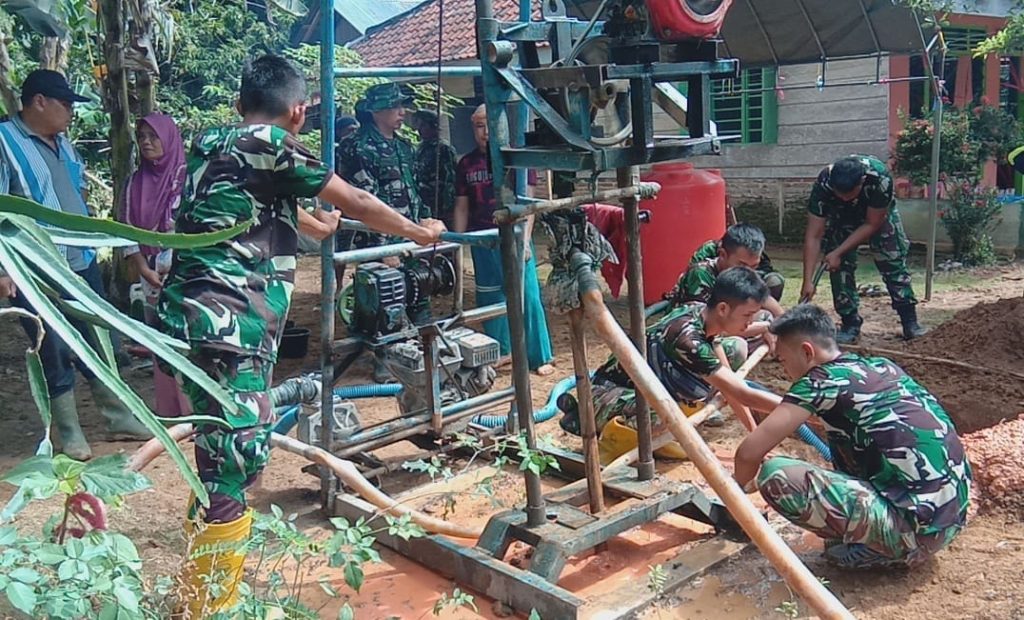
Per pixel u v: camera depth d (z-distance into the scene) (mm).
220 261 2893
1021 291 8219
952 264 9516
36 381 2008
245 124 3068
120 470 2121
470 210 6039
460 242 3480
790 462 3162
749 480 3227
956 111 10359
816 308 3332
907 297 6516
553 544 3184
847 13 7914
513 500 4016
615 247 7145
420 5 15398
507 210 3029
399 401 4500
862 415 3131
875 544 3082
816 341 3270
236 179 2914
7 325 7648
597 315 2986
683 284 4656
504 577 3160
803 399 3146
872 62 10406
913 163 10062
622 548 3611
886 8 7602
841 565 3268
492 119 3078
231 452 2895
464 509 3947
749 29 8680
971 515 3557
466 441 3566
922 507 3078
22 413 5461
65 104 4855
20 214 1918
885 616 3002
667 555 3545
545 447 3670
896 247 6473
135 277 6930
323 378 3814
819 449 4164
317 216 3572
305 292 9062
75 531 2568
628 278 3518
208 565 2768
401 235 3301
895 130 10547
